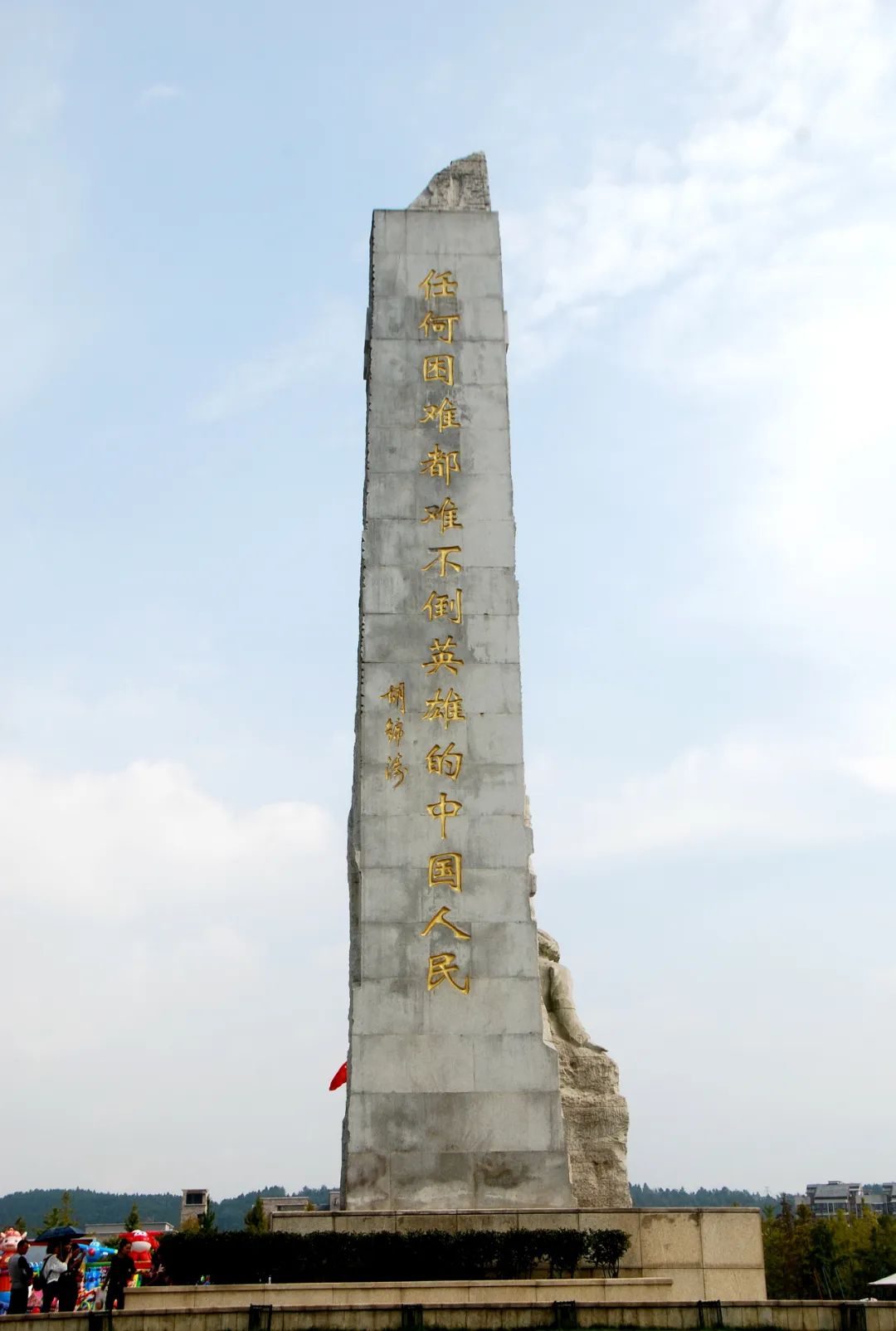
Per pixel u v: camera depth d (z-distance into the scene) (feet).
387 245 83.61
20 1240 63.05
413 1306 51.26
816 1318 50.78
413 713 74.38
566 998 76.84
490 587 76.89
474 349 81.66
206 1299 57.00
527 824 73.41
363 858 71.77
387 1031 69.00
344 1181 67.62
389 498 78.28
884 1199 561.02
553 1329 51.01
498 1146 67.31
